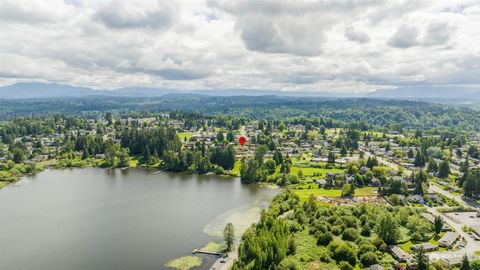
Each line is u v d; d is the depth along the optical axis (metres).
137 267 142.88
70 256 152.88
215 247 158.88
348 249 134.25
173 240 167.25
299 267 125.38
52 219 197.00
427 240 151.38
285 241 136.38
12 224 190.00
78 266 144.50
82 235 174.88
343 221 166.00
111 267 143.38
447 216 182.88
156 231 178.38
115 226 185.88
